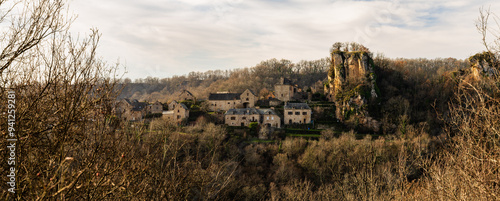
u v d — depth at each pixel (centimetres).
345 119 6969
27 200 505
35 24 553
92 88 577
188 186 832
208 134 4366
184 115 6819
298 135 5794
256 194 3017
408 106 6334
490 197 562
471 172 608
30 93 573
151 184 770
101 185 559
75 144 603
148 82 15075
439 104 5822
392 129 6200
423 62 12212
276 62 14912
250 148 4950
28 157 495
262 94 10294
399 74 8338
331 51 9294
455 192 704
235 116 6869
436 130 5162
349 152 4238
